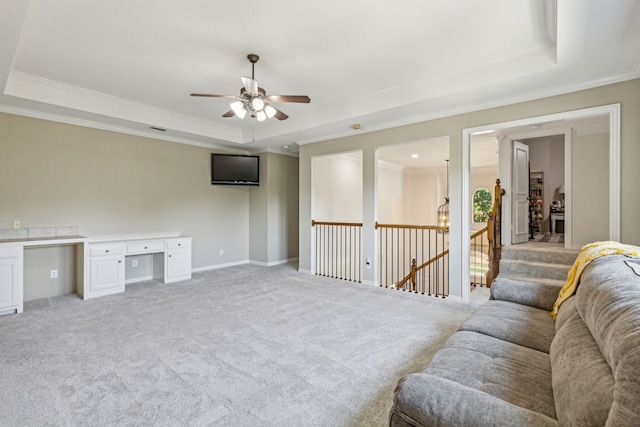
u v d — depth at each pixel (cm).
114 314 350
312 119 483
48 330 304
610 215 306
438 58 316
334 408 188
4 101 368
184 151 569
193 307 375
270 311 361
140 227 510
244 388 208
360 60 321
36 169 411
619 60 273
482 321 210
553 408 124
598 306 130
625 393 80
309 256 575
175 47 295
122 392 204
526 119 353
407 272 887
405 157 809
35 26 259
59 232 429
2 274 345
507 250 451
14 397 198
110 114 427
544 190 733
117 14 244
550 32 269
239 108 315
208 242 606
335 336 292
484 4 233
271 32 271
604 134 423
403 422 119
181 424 174
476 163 872
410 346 271
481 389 137
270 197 651
